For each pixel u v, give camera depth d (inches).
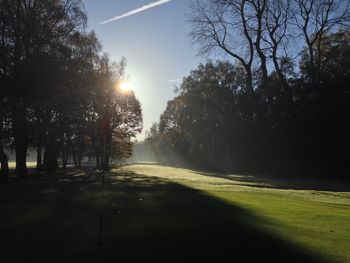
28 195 701.3
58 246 325.4
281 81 2004.2
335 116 1910.7
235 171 2709.2
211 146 3309.5
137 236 364.8
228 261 300.0
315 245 348.8
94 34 1537.9
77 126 1771.7
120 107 2273.6
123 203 591.8
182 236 369.7
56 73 1146.7
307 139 1974.7
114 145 2396.7
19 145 1343.5
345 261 304.2
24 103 1154.0
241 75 2753.4
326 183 1558.8
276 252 325.4
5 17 1115.9
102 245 330.6
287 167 2001.7
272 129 2100.1
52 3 1227.9
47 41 1186.6
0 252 307.4
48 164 1903.3
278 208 583.8
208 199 677.9
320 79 1983.3
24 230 382.9
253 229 409.4
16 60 1066.1
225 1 1916.8
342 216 521.3
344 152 1904.5
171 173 1991.9
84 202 594.2
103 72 1908.2
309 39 2026.3
